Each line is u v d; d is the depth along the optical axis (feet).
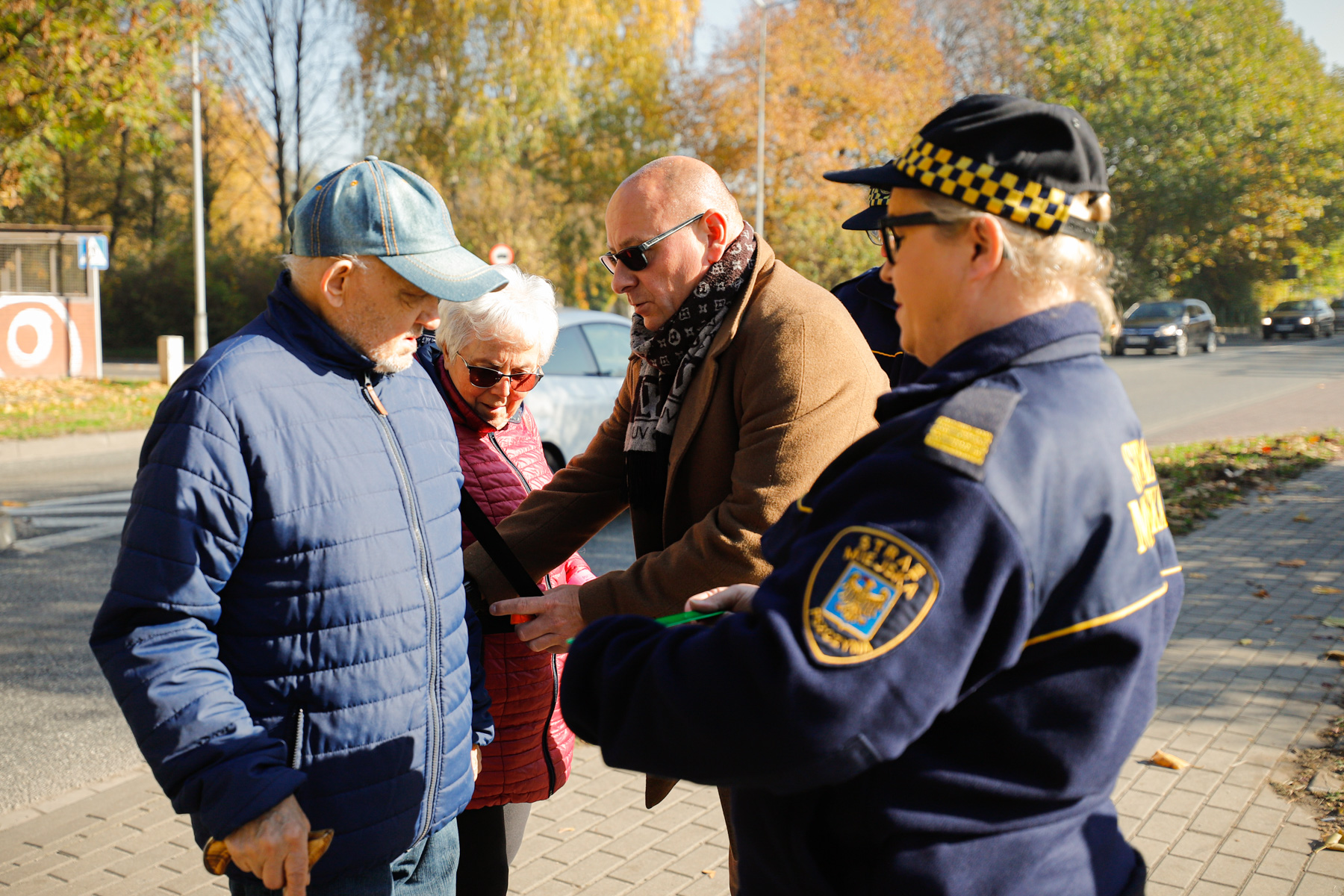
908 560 3.33
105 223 119.03
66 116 46.32
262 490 4.95
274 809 4.58
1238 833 9.98
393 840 5.36
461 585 5.97
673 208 6.54
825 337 6.29
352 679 5.17
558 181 93.45
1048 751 3.51
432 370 7.72
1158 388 62.03
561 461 24.61
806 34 92.43
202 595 4.80
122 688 4.66
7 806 11.07
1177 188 123.85
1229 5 132.67
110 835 10.44
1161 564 3.85
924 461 3.42
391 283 5.34
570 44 82.69
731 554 5.98
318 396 5.23
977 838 3.54
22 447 37.50
